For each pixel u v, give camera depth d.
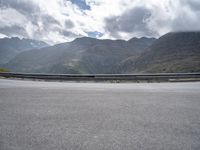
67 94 8.21
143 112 5.14
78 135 3.52
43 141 3.26
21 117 4.62
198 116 4.78
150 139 3.37
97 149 2.98
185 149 3.02
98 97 7.49
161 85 12.71
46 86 11.56
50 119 4.47
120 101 6.65
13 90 9.47
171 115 4.85
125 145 3.13
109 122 4.27
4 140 3.29
